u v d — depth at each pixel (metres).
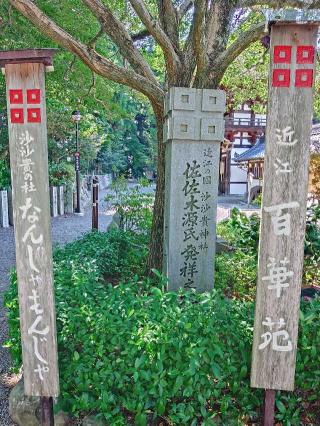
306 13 1.81
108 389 2.24
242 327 2.33
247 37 3.60
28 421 2.48
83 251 4.26
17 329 2.82
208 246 3.64
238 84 8.89
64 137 13.72
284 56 1.89
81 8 5.68
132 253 4.81
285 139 1.93
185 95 3.38
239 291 3.88
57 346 2.30
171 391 2.12
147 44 6.89
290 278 2.01
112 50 7.73
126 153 32.91
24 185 2.03
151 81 3.84
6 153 10.97
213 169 3.55
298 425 2.27
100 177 25.45
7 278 5.66
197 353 2.08
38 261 2.07
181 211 3.56
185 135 3.42
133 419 2.31
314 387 2.29
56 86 7.85
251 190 17.38
